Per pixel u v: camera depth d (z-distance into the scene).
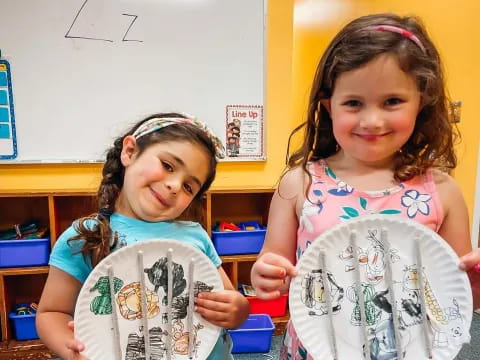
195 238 0.78
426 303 0.56
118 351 0.59
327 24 2.97
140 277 0.60
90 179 1.68
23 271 1.53
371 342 0.56
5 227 1.75
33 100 1.61
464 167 1.97
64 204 1.73
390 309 0.57
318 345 0.56
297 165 0.75
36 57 1.58
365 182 0.68
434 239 0.56
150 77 1.67
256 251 1.71
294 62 3.42
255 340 1.56
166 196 0.68
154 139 0.71
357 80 0.58
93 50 1.62
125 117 1.67
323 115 0.72
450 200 0.67
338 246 0.58
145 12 1.63
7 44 1.56
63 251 0.71
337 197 0.68
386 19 0.63
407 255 0.57
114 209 0.76
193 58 1.70
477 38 1.87
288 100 1.81
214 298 0.64
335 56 0.63
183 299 0.63
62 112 1.63
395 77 0.57
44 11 1.56
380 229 0.58
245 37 1.72
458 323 0.54
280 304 1.75
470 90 1.93
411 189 0.67
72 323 0.57
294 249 0.74
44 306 0.71
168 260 0.62
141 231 0.72
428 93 0.62
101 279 0.60
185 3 1.66
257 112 1.78
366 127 0.58
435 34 2.13
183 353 0.63
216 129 1.76
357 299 0.57
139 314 0.61
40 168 1.66
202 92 1.72
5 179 1.65
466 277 0.54
